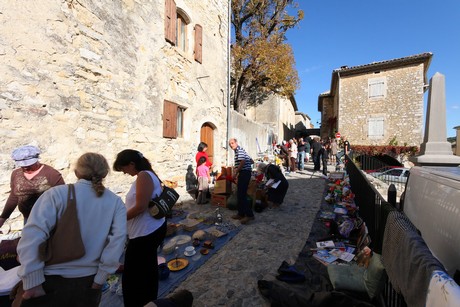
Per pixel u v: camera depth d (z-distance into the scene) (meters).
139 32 5.34
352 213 4.85
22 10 3.24
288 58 15.94
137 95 5.30
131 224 1.99
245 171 4.59
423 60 15.48
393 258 1.79
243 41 16.62
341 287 2.31
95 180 1.46
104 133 4.52
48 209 1.30
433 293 1.11
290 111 28.98
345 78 17.91
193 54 7.47
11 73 3.13
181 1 6.78
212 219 4.58
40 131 3.46
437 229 1.73
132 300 1.95
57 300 1.29
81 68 4.06
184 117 7.14
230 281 2.76
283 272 2.81
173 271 2.90
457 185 1.57
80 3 4.03
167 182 5.95
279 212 5.29
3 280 2.00
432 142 3.24
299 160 12.26
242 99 18.02
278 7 16.33
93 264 1.38
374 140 16.92
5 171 3.06
